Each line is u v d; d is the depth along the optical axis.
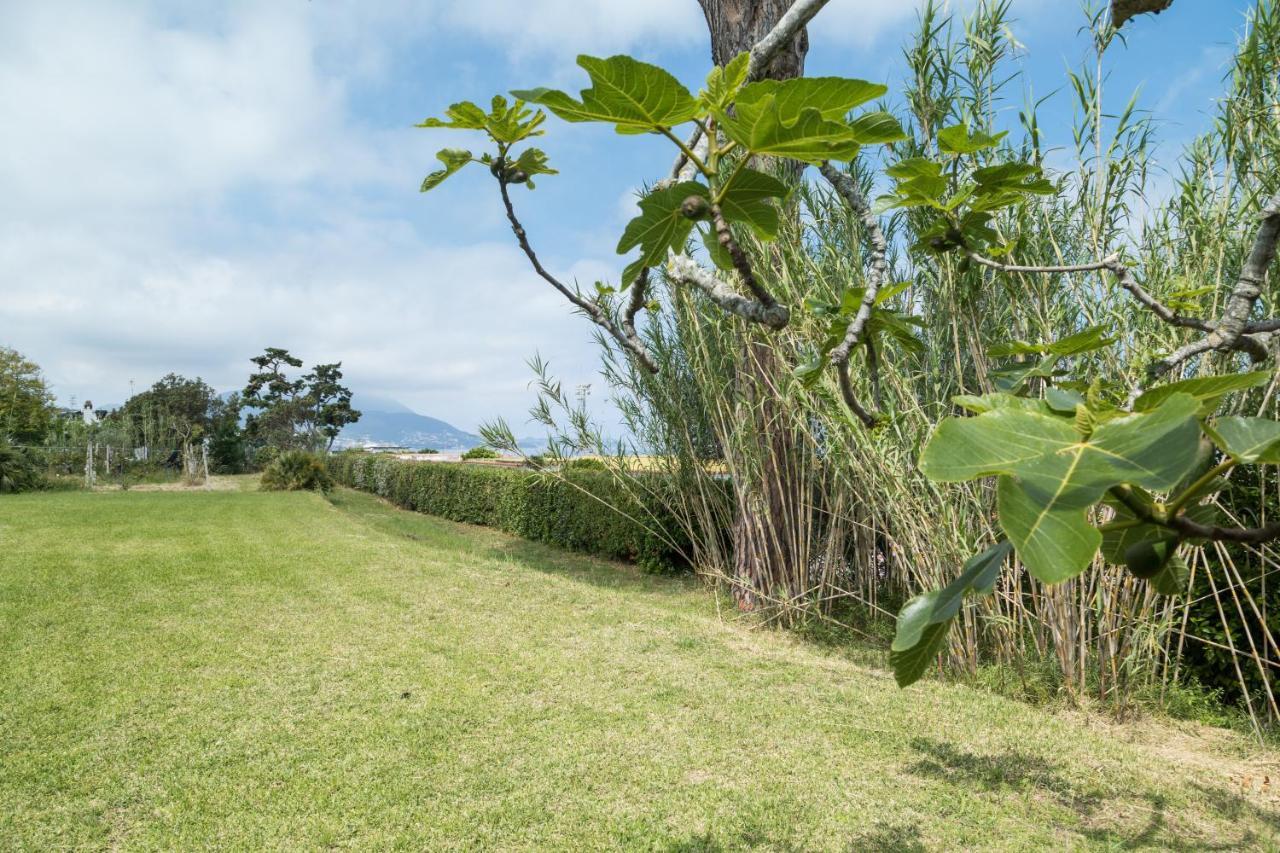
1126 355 4.34
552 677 5.27
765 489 6.82
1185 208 4.44
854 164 5.44
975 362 4.85
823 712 4.68
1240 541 0.51
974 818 3.37
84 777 3.67
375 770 3.79
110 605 6.89
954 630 5.38
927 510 5.06
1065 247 4.94
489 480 14.91
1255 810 3.50
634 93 0.58
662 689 5.06
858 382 4.91
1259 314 4.12
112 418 35.72
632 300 1.00
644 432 8.12
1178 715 4.77
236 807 3.41
